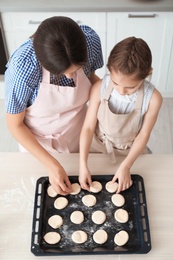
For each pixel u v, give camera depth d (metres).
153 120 1.14
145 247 0.93
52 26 0.79
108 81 1.14
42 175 1.14
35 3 2.01
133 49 0.94
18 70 0.98
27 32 2.14
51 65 0.80
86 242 0.96
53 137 1.29
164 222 1.01
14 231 0.99
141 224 0.98
